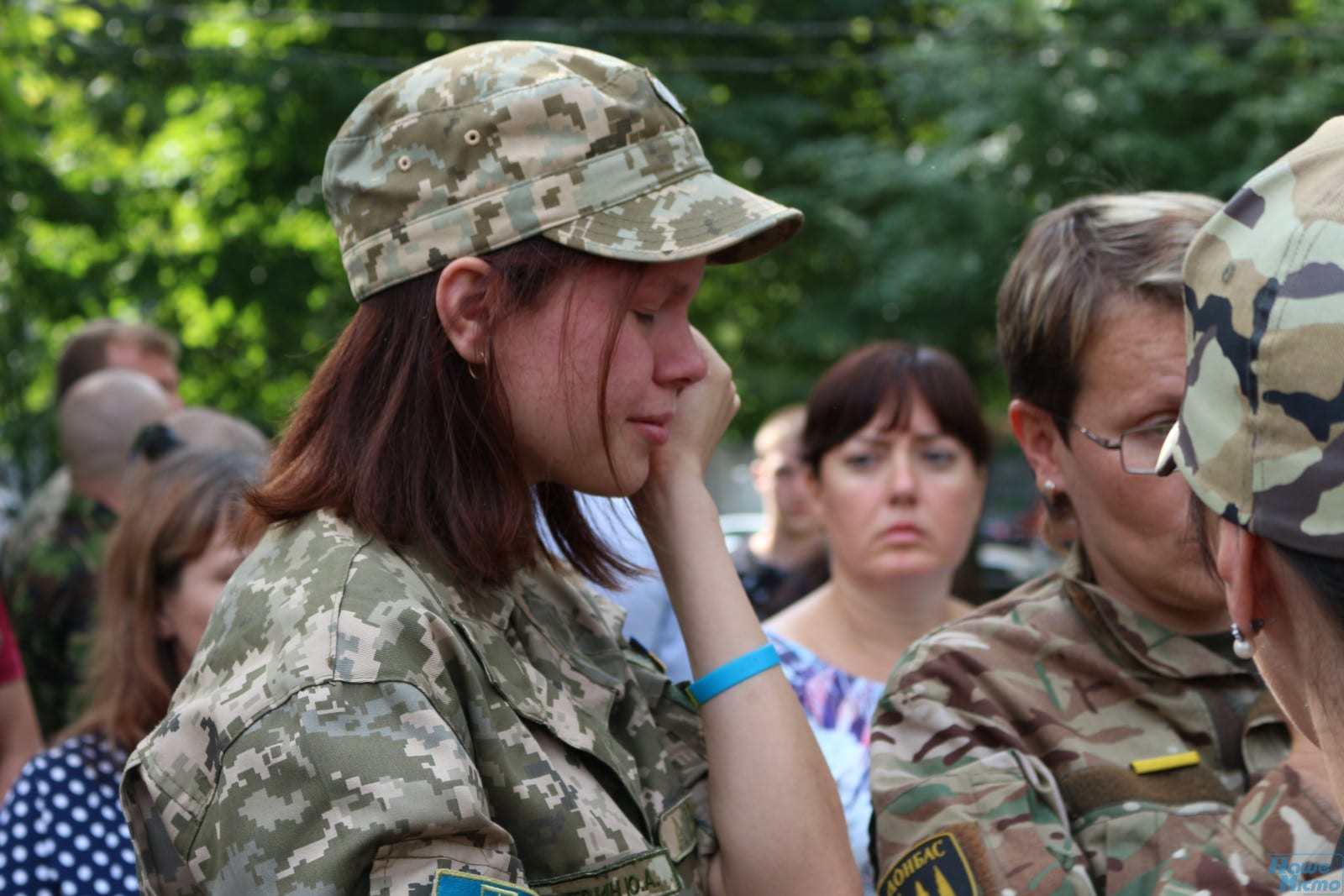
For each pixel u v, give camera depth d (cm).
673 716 163
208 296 1020
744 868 147
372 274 142
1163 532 159
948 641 170
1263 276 93
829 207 1019
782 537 436
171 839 126
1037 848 150
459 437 140
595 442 139
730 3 1116
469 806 121
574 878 130
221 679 130
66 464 375
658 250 136
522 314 138
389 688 124
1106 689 165
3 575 370
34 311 923
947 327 993
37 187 827
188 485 232
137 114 1001
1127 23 973
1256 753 160
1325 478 90
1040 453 176
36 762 222
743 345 1167
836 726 267
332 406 145
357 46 1075
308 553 135
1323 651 94
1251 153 916
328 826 118
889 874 157
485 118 139
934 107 988
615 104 141
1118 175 914
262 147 1019
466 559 138
